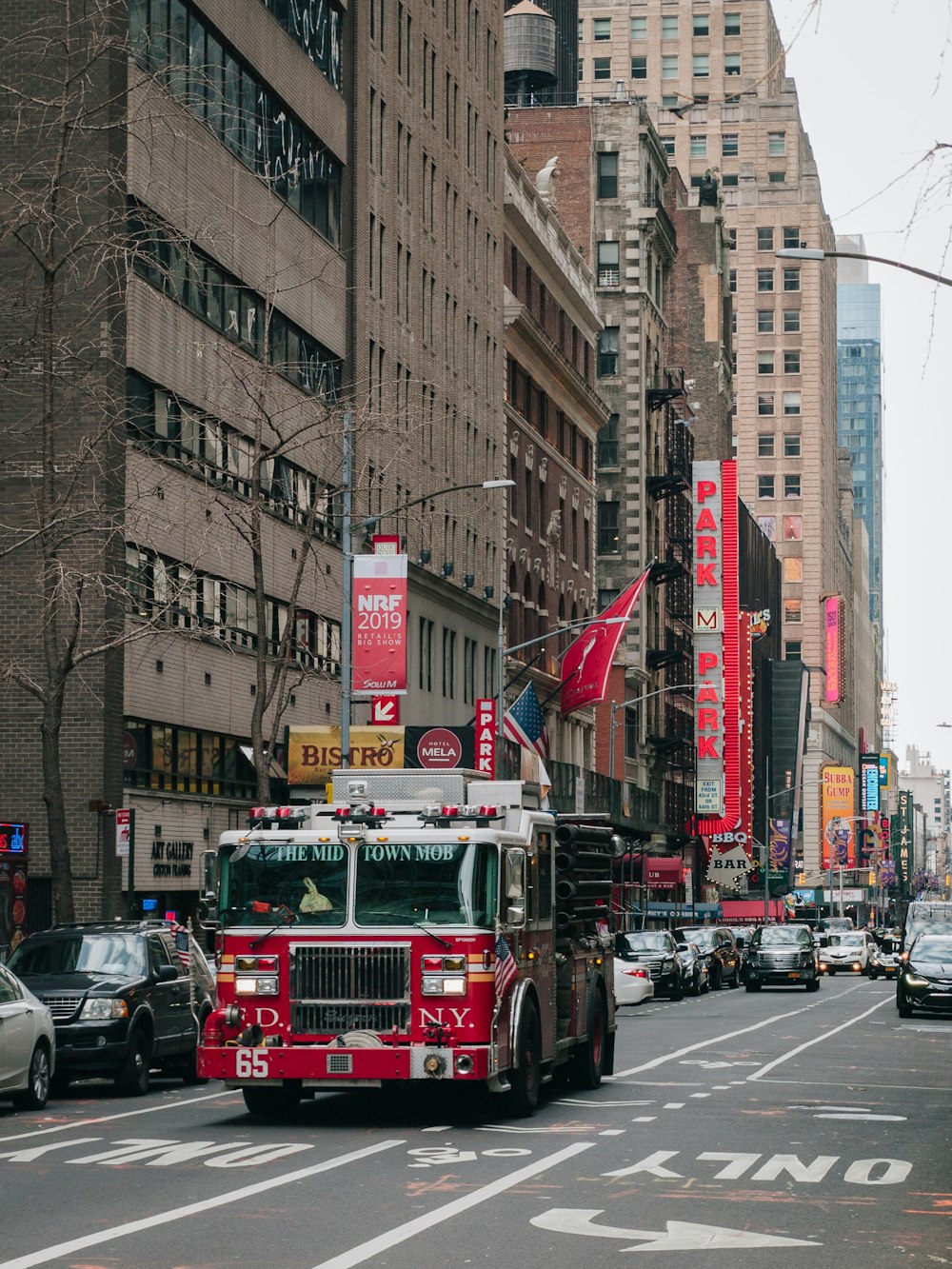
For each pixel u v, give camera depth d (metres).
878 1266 12.00
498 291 73.19
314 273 53.19
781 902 124.50
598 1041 25.36
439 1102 23.14
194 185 43.91
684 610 120.31
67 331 38.25
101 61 39.09
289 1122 20.72
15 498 38.38
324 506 50.41
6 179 38.66
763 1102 23.03
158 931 26.91
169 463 41.78
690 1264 11.97
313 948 19.92
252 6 48.44
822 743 191.25
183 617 42.56
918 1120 21.05
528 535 78.69
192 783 44.22
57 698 30.31
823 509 191.25
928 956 45.75
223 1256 12.10
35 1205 14.36
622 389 104.19
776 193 185.75
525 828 21.52
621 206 104.81
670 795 115.81
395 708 53.81
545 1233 13.13
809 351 186.50
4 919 33.97
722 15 182.50
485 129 72.12
